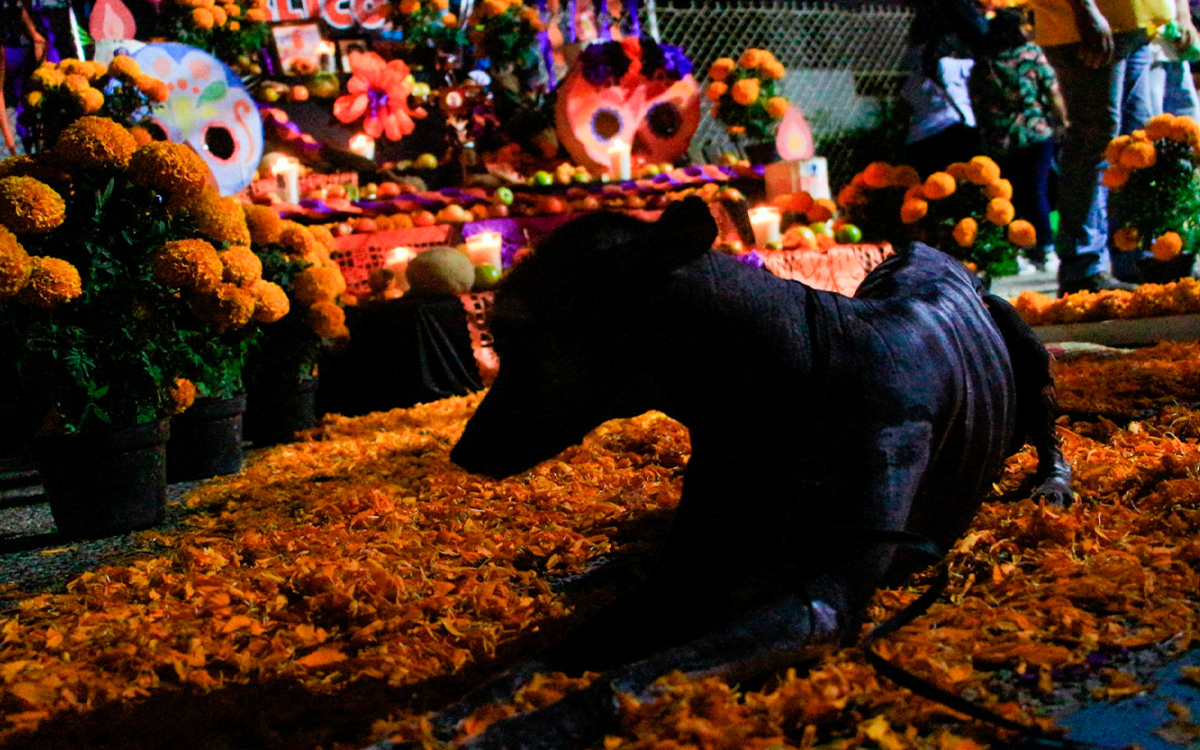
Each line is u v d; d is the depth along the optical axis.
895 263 2.90
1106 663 2.00
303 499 4.60
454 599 2.80
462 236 9.18
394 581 2.89
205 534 4.14
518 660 2.15
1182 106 9.84
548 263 2.06
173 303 4.50
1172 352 5.91
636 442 4.90
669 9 12.47
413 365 7.71
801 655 1.94
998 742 1.73
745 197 10.48
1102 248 8.46
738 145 11.16
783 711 1.82
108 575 3.45
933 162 10.51
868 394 2.21
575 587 2.95
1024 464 3.64
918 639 2.12
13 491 5.98
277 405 6.83
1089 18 7.42
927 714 1.81
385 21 10.68
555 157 10.59
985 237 8.40
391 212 9.17
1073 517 2.86
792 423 2.17
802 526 2.14
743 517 2.21
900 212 9.43
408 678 2.28
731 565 2.21
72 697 2.33
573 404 2.09
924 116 10.44
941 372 2.40
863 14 13.47
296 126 10.12
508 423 2.12
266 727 2.03
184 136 7.62
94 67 6.25
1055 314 7.42
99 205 4.16
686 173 10.05
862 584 2.09
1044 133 9.62
